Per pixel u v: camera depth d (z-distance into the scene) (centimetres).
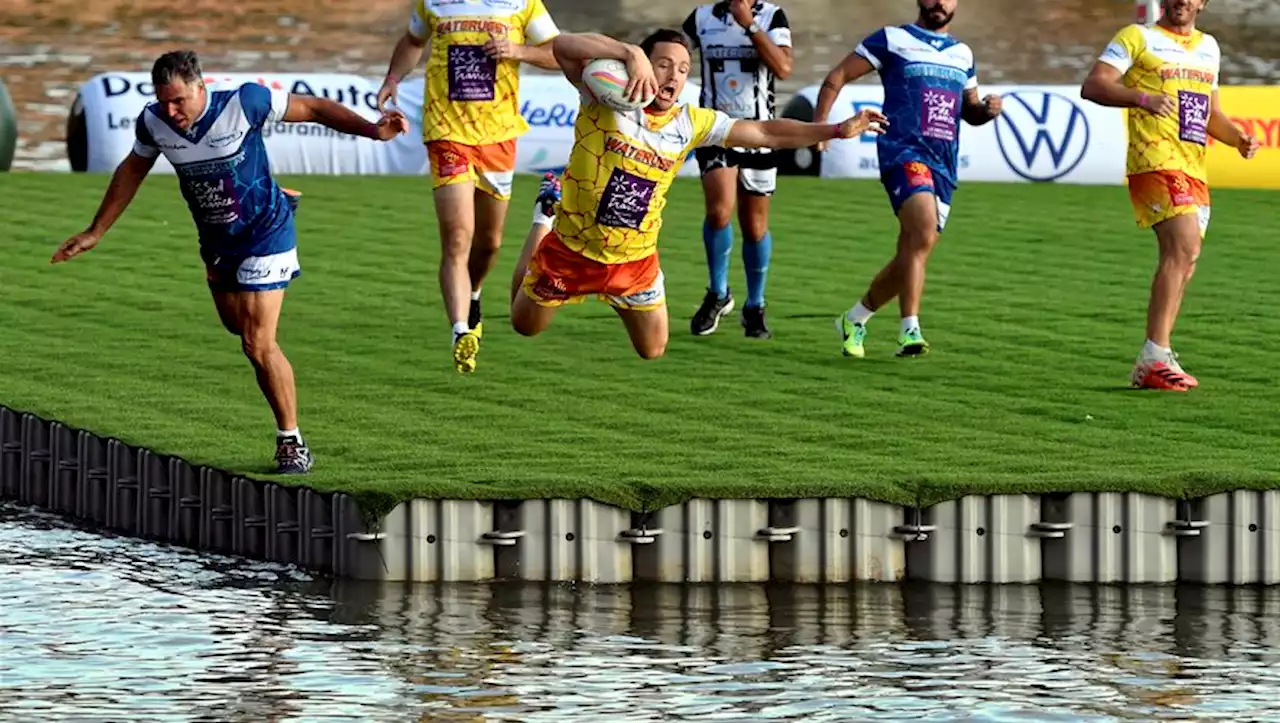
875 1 10156
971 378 2844
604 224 2152
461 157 2706
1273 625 1964
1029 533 2139
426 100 2736
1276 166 5022
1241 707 1689
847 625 1944
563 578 2105
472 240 2828
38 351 2966
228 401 2645
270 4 9588
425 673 1766
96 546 2275
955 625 1950
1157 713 1672
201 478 2272
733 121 2131
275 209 2178
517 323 2269
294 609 1978
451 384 2767
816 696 1709
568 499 2102
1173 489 2144
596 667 1788
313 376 2811
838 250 4003
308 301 3400
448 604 2003
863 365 2939
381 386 2748
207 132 2123
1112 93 2733
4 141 4859
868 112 2122
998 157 5025
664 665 1797
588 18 9669
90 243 2202
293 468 2231
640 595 2055
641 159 2131
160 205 4294
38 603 1997
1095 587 2123
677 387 2762
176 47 8606
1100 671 1794
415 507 2086
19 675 1748
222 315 2214
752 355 3011
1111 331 3225
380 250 3894
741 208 3116
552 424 2503
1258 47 9275
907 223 2905
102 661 1795
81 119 4897
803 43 9206
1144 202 2767
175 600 2011
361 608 1983
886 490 2130
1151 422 2545
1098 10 10050
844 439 2422
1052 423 2538
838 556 2125
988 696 1714
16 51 8194
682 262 3841
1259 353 3042
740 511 2116
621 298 2225
